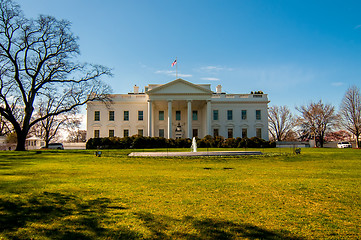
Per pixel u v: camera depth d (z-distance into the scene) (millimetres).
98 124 59156
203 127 60250
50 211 7742
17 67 35375
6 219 7062
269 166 20594
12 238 5930
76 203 8586
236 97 62344
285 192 10297
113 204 8523
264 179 13555
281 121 91438
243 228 6570
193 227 6621
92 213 7594
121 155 28078
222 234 6219
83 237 6004
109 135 58969
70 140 109000
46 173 15773
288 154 28438
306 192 10297
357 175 15133
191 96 54375
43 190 10398
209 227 6617
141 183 12297
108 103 58844
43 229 6438
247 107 61625
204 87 56969
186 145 47281
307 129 77688
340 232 6367
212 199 9211
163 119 60969
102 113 59500
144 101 59719
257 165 21375
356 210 8023
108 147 45500
